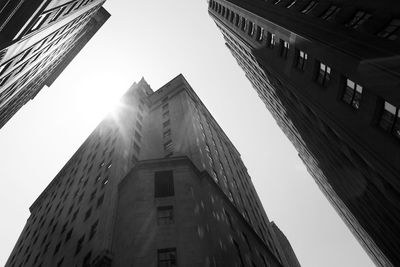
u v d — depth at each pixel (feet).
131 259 80.53
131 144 145.28
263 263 121.60
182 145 147.84
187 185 103.30
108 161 141.59
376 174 77.71
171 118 180.14
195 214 92.99
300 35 91.71
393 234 114.42
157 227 88.28
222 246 91.20
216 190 116.98
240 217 125.18
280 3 112.57
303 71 97.35
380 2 70.28
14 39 68.39
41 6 70.64
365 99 70.38
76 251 108.17
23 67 101.04
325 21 87.04
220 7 187.83
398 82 61.00
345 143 86.84
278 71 114.73
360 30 74.74
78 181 168.25
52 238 145.59
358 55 70.95
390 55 63.87
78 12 122.21
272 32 114.21
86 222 116.26
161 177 108.88
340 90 79.71
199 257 80.12
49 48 122.72
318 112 91.81
